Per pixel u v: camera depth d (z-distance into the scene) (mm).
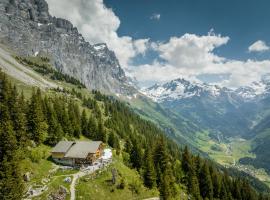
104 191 84125
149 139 192750
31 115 105375
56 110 130250
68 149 99938
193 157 146875
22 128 92750
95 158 102375
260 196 155125
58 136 112375
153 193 97125
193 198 117562
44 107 120562
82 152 98938
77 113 150375
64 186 80250
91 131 141000
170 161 136750
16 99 113188
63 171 89188
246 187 151625
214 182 138500
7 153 71250
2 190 65250
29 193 72625
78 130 134125
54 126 112875
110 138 138625
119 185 89125
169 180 109812
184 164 141625
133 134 179875
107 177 90688
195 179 125688
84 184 82562
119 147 136500
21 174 74250
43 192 74625
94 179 87000
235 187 148125
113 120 191750
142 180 103062
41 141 106500
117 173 95062
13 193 66188
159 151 123562
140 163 115562
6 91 110812
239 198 145625
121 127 184625
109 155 112000
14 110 96250
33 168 83375
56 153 98500
